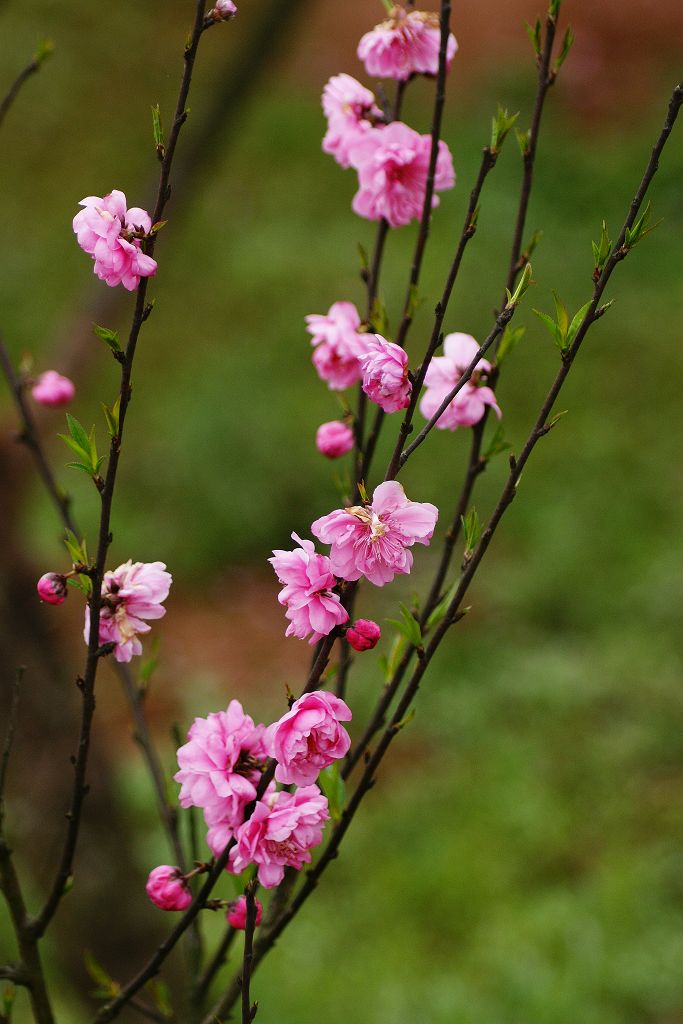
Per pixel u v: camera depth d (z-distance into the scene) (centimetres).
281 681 973
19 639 449
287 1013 635
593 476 1142
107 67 1836
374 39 210
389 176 210
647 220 170
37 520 1031
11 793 456
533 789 798
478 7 2127
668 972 651
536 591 992
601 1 2145
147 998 469
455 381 208
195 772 171
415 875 732
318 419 1192
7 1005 197
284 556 158
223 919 669
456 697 885
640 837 764
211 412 1182
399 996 647
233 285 1430
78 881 461
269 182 1656
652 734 839
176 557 1095
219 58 1780
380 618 958
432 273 1395
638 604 975
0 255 1481
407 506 154
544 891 728
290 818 165
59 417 486
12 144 1717
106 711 918
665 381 1271
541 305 1372
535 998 638
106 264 162
